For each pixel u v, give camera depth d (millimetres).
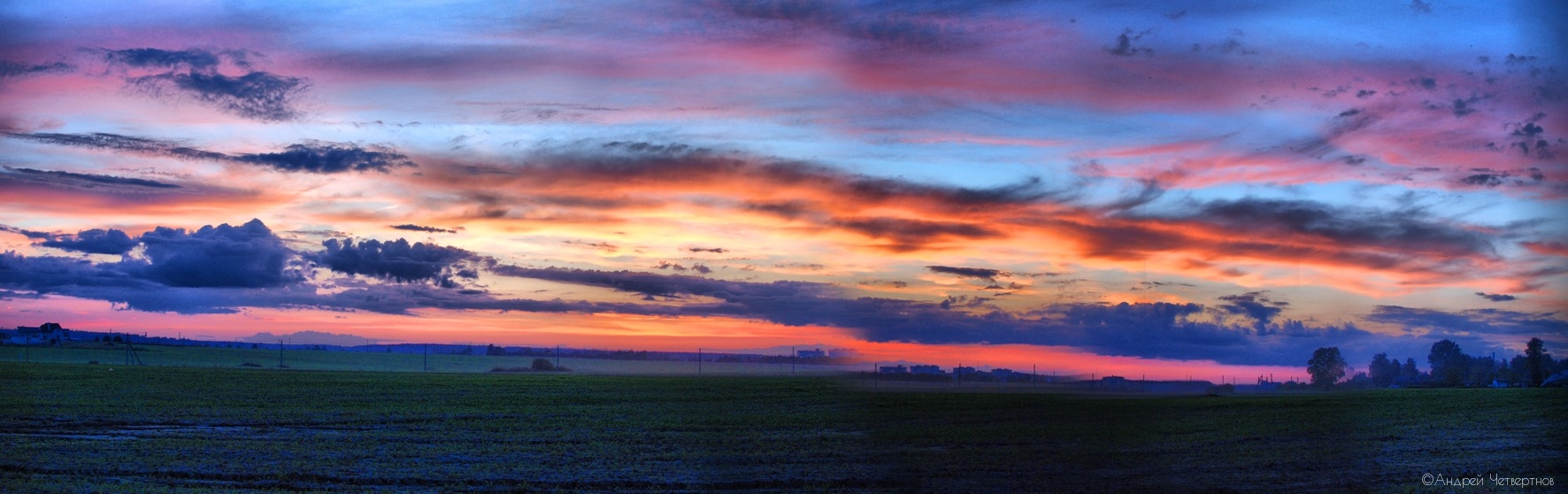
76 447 30922
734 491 24531
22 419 39844
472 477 26312
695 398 57219
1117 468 23859
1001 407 25578
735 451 31469
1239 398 31609
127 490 23109
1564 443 31031
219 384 64875
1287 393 34062
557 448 32906
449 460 29594
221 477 25688
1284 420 31000
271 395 56812
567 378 84750
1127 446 24141
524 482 25672
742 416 44969
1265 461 25922
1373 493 23172
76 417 40969
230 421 41062
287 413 45750
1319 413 31672
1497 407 39781
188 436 35062
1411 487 24000
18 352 115625
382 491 24141
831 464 28375
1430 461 27484
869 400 28500
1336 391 33531
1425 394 44094
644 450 32250
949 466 24578
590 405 52688
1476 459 28000
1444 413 38094
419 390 64875
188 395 54812
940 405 26594
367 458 29906
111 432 36094
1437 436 32500
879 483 24859
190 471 26406
